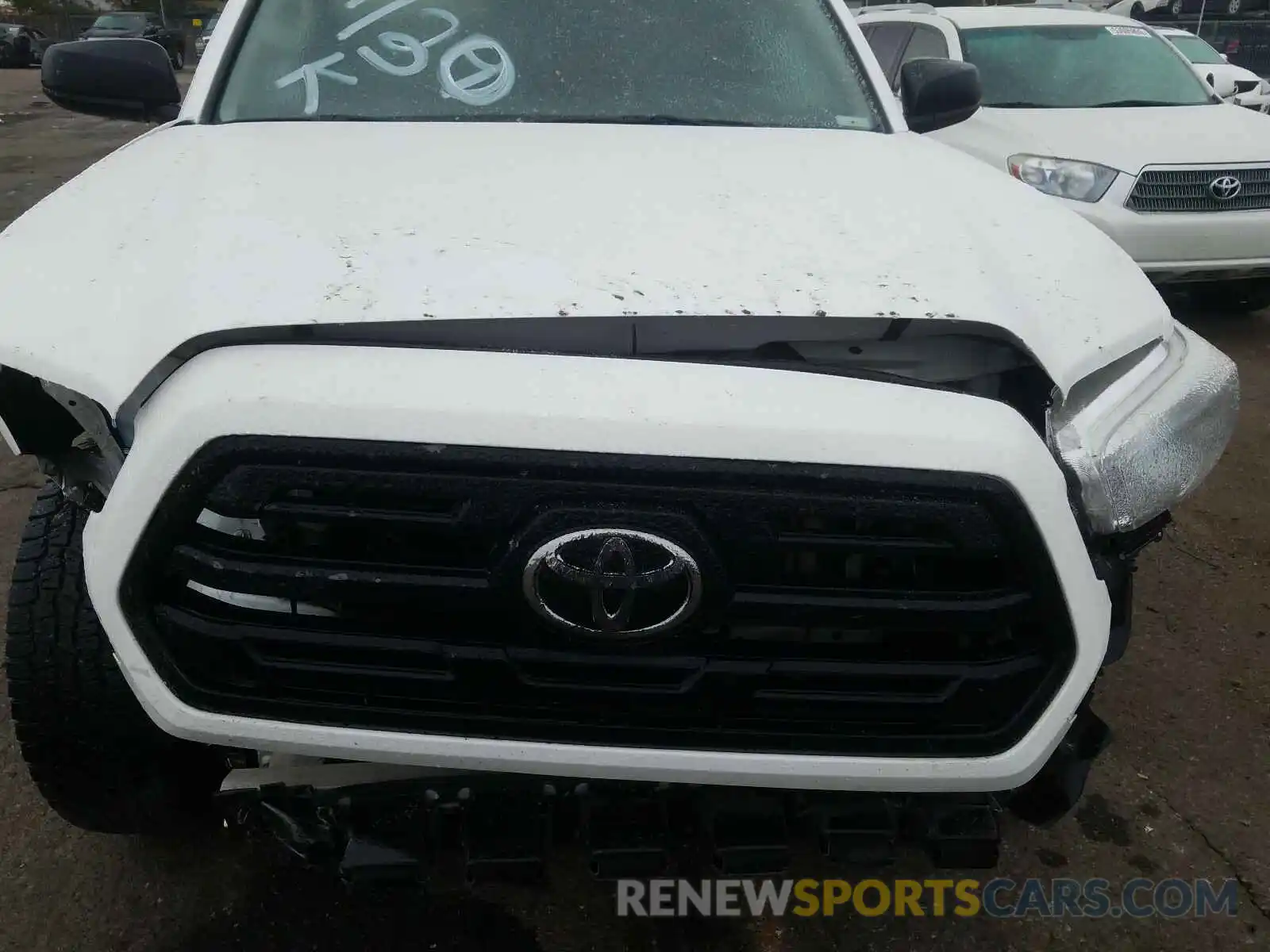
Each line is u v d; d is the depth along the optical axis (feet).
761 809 5.31
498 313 4.79
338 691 4.82
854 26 8.93
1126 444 5.36
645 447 4.42
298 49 8.17
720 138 7.35
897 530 4.61
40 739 5.70
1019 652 4.90
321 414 4.44
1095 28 21.40
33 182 31.17
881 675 4.78
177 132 7.50
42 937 6.33
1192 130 18.08
